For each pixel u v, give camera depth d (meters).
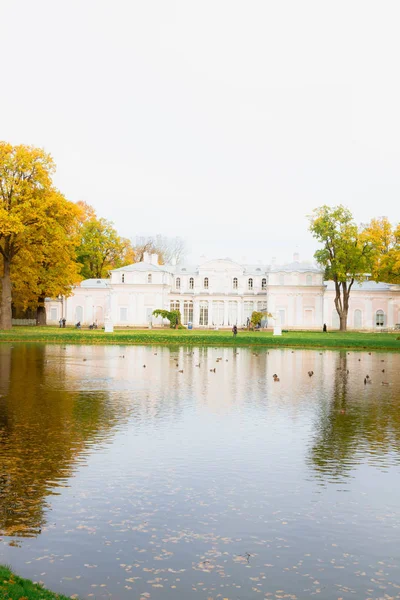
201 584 9.01
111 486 12.98
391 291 104.06
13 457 15.09
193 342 60.12
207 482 13.30
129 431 17.97
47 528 10.84
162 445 16.34
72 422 19.14
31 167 64.19
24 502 12.03
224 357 45.59
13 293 86.69
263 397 24.88
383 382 29.67
